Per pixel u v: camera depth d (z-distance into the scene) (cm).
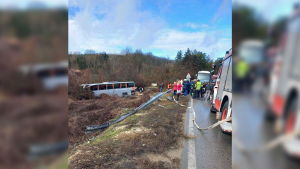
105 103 890
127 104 829
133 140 347
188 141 365
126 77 2397
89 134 443
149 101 744
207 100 1023
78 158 280
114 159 277
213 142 362
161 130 399
